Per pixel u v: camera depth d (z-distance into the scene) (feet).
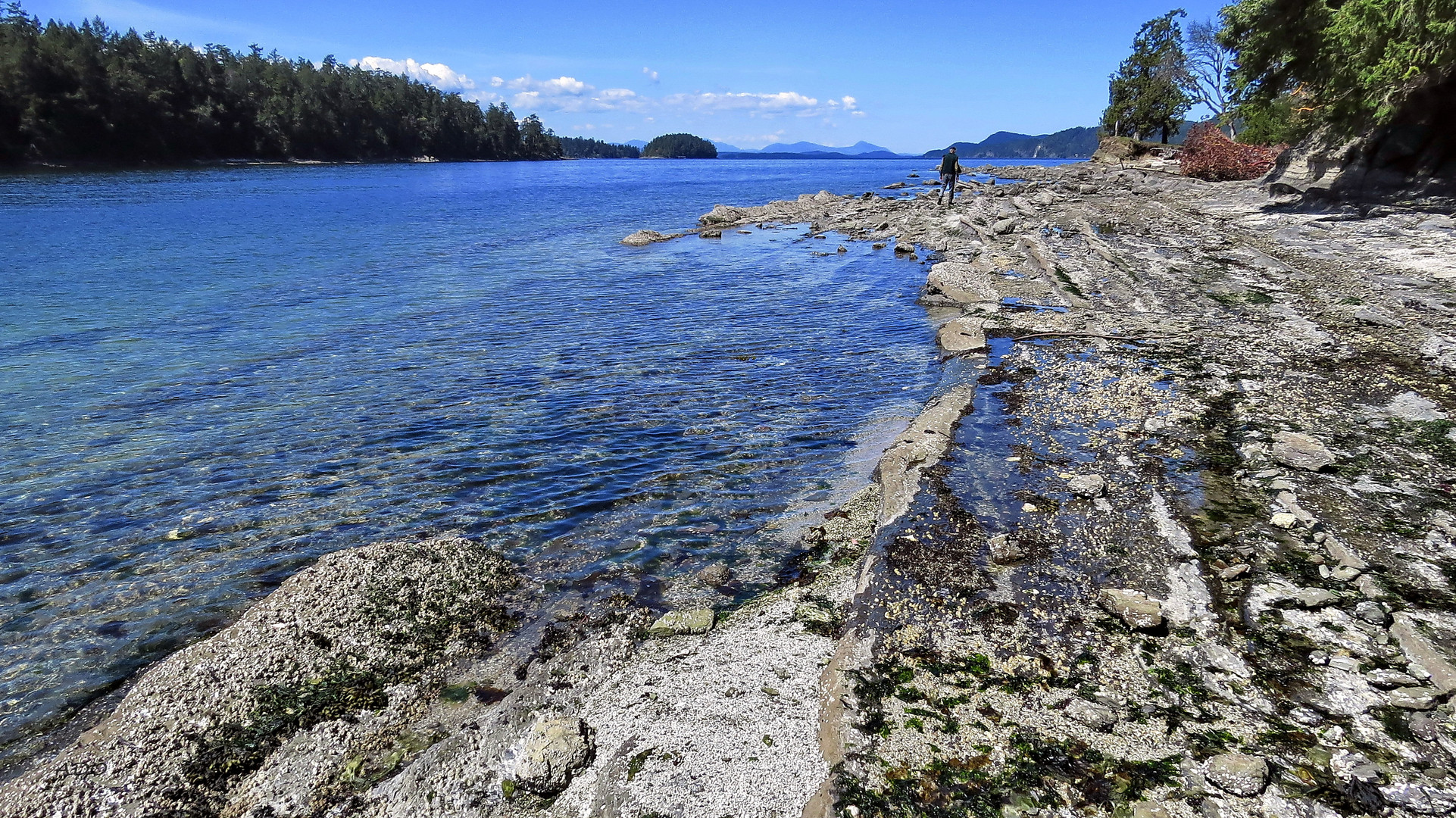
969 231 91.81
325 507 27.48
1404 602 18.29
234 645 18.76
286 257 89.10
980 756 14.38
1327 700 15.39
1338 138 95.09
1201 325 45.65
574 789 14.44
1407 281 51.44
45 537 25.53
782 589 21.43
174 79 352.28
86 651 19.65
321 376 43.50
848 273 75.20
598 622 20.07
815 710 16.10
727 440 33.35
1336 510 22.91
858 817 13.08
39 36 303.07
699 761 14.85
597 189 237.66
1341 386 33.81
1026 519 23.91
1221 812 12.90
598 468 30.55
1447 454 26.37
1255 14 90.79
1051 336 45.73
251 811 14.38
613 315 58.70
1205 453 27.94
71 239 100.42
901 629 18.45
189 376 43.60
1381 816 12.60
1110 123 280.72
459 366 45.37
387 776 15.06
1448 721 14.53
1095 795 13.42
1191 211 97.25
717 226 121.29
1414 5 68.54
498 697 17.25
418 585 21.45
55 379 42.98
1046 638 17.87
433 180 280.92
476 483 29.32
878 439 32.94
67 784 14.88
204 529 25.93
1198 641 17.53
